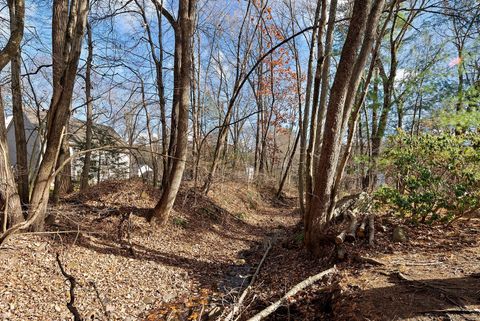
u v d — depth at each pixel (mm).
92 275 5184
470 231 5711
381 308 3389
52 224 6305
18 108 6574
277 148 23078
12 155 17922
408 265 4500
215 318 4258
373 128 12023
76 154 4016
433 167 6645
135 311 4559
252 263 7062
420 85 10727
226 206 11812
